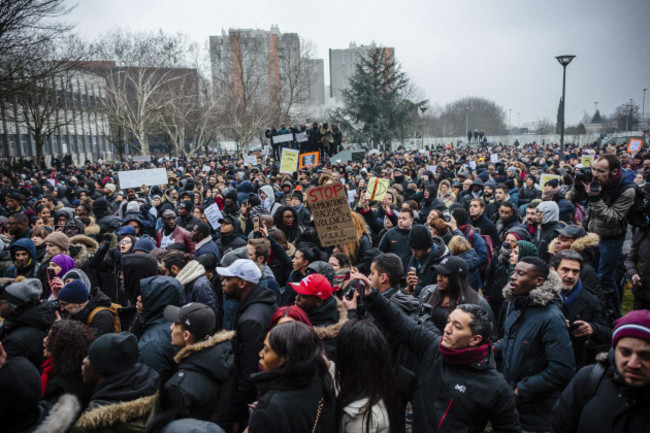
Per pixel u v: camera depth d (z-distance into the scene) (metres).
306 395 2.77
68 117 50.44
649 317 2.35
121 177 13.76
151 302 4.17
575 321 4.14
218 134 52.03
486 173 14.77
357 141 54.66
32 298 4.04
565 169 14.59
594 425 2.48
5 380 2.63
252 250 5.47
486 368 3.03
